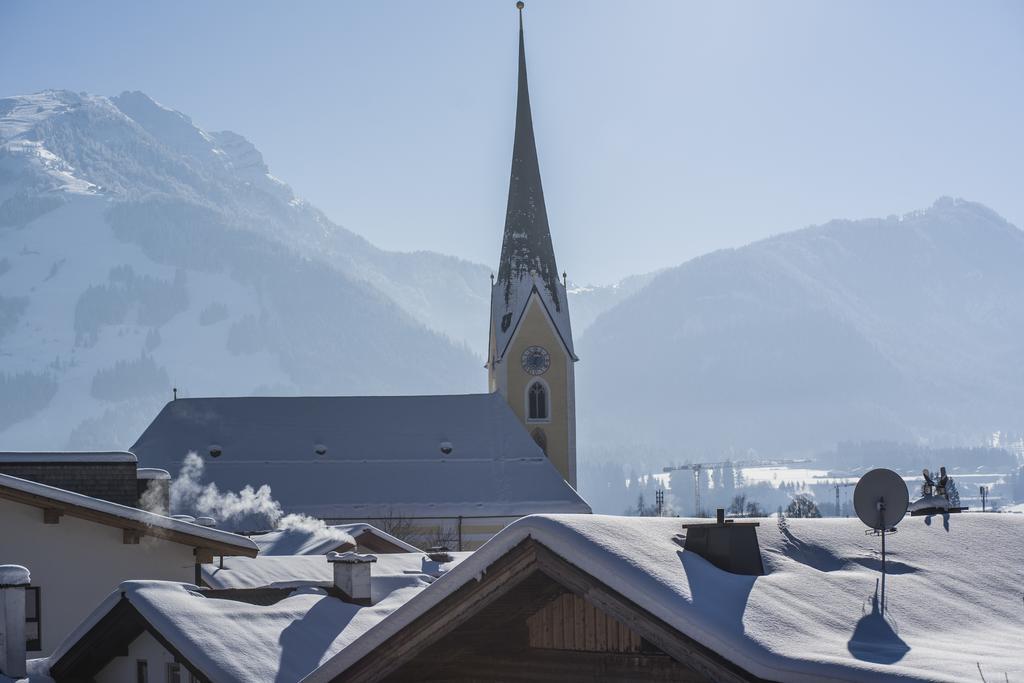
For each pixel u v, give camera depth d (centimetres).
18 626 2566
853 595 1454
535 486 10856
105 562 3559
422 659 1631
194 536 3631
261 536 5900
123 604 2664
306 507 10525
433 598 1486
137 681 2736
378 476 10844
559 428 11600
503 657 1602
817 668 1149
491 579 1441
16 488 3441
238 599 3148
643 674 1488
